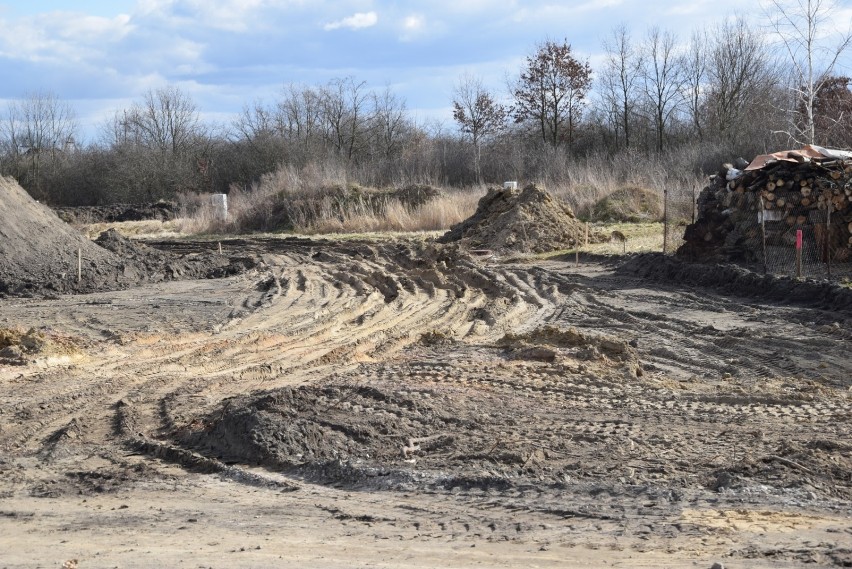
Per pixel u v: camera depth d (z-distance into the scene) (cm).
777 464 759
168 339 1612
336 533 614
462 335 1628
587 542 575
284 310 1984
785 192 2081
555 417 971
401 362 1334
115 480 800
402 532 614
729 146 4600
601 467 774
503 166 5650
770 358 1295
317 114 6975
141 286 2455
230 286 2436
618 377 1177
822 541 561
